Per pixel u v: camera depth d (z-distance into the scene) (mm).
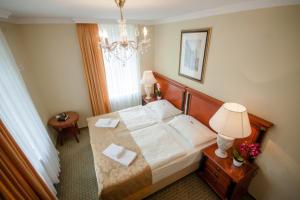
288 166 1618
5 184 1093
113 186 1647
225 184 1885
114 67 3547
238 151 1971
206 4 1816
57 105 3311
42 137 2209
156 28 3604
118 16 2799
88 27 2977
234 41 1928
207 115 2535
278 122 1622
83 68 3287
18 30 2555
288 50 1438
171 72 3400
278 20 1462
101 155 2053
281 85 1542
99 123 2732
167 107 3115
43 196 1541
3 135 1250
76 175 2453
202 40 2385
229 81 2109
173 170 1998
